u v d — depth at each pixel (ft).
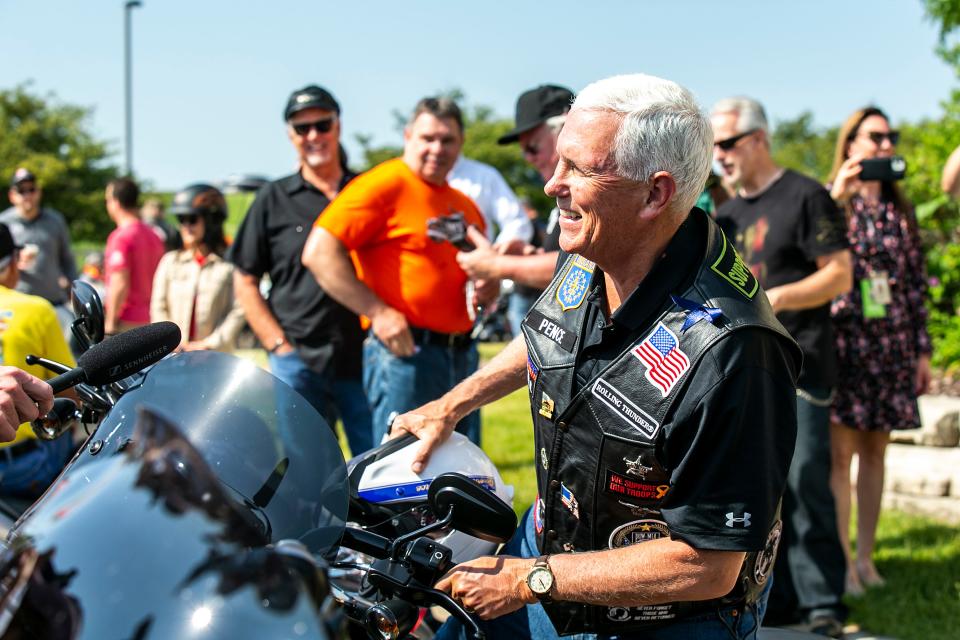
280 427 6.83
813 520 13.15
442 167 13.71
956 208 27.32
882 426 14.56
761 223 13.17
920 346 15.29
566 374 6.93
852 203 14.78
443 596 6.68
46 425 7.67
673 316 6.51
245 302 15.47
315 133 15.10
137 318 23.06
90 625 4.67
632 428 6.55
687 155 6.45
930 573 15.05
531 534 8.18
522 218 18.02
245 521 5.40
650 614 7.16
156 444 5.38
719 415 6.24
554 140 15.23
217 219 18.63
